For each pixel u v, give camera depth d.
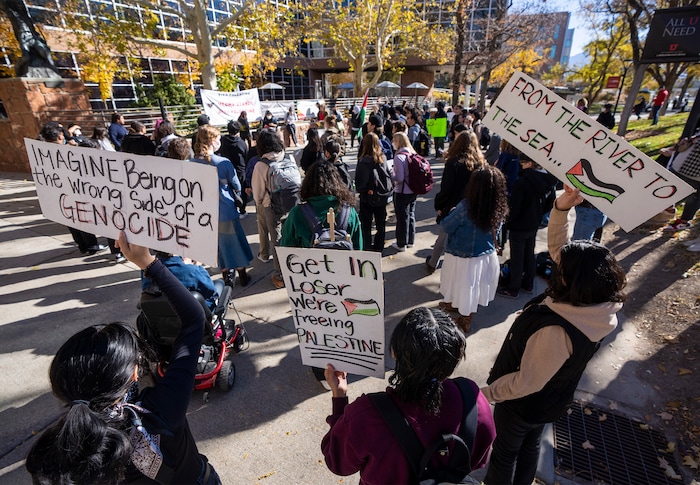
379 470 1.17
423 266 5.07
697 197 5.20
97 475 0.94
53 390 1.07
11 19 10.01
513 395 1.69
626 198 2.05
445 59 20.47
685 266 4.54
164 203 1.77
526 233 3.96
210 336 2.75
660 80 23.94
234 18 13.79
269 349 3.53
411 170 5.02
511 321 3.88
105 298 4.39
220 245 4.35
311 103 18.12
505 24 18.05
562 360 1.54
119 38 12.73
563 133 2.13
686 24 6.64
